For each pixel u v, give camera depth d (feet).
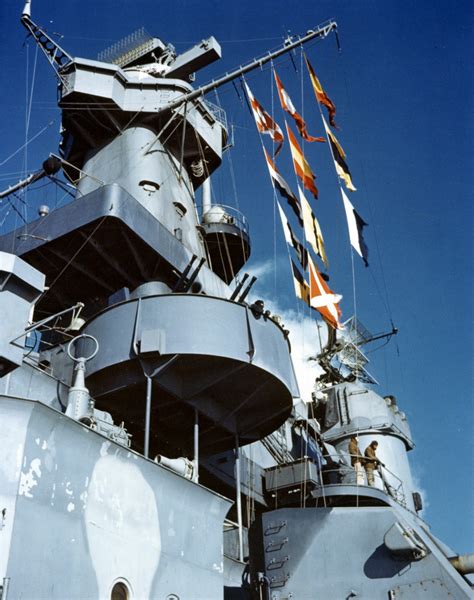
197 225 69.56
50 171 60.75
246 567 53.21
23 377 45.83
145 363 46.06
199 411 49.08
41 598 29.71
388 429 76.95
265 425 53.93
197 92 67.56
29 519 30.45
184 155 72.49
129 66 79.30
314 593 47.57
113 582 33.83
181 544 39.14
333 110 73.36
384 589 46.88
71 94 65.72
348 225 67.10
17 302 35.88
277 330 51.83
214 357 46.65
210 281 63.46
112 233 55.57
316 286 59.82
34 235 57.16
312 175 68.18
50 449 32.81
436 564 46.75
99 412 45.70
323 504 60.13
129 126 68.95
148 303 48.24
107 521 34.76
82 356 49.47
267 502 63.21
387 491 60.54
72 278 59.93
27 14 66.49
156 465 39.11
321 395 81.56
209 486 59.36
